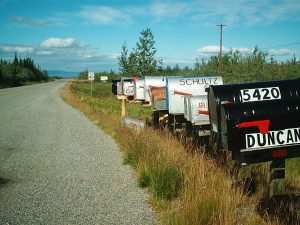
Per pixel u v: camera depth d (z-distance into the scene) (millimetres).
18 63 127688
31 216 5195
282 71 22125
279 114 4652
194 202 4637
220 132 5242
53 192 6273
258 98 4945
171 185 5582
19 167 8164
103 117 16328
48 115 19547
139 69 29812
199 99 8383
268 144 4645
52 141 11531
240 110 4727
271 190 4965
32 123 16203
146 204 5492
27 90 57312
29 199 5938
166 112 11383
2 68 89812
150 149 7746
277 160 4840
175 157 6812
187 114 8930
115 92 22141
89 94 41250
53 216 5172
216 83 10875
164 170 5969
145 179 6383
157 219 4906
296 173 6969
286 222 4461
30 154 9586
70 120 17125
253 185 5668
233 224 4414
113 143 10750
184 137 9148
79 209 5406
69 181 6914
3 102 30297
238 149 4664
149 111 20203
